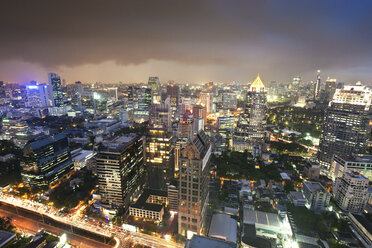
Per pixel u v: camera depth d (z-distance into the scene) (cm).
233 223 19450
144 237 18862
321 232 18938
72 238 18800
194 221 18200
